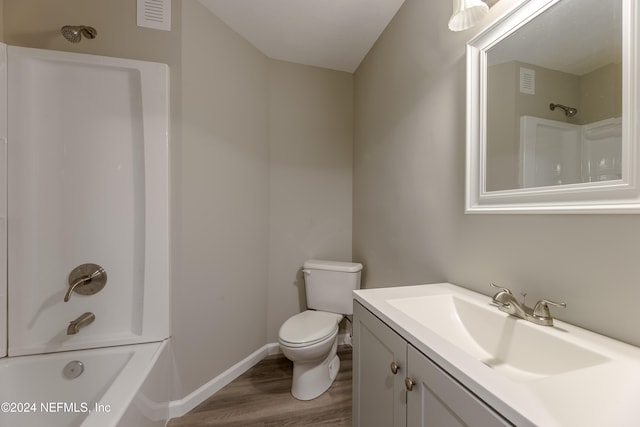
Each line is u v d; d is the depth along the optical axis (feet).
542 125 2.69
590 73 2.29
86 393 4.22
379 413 2.95
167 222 4.73
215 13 5.47
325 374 5.61
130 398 3.17
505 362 2.57
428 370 2.14
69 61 4.37
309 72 7.42
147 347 4.49
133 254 4.72
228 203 5.86
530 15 2.78
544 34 2.68
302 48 6.66
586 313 2.32
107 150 4.61
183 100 4.91
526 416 1.36
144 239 4.68
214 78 5.50
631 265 2.03
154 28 4.75
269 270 7.11
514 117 2.97
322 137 7.57
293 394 5.40
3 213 4.21
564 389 1.57
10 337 4.26
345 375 6.11
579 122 2.38
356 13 5.42
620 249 2.09
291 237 7.30
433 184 4.28
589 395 1.51
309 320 5.91
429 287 3.75
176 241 4.86
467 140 3.50
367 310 3.21
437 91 4.18
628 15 2.04
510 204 2.99
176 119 4.85
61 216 4.49
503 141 3.10
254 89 6.56
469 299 3.16
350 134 7.79
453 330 3.10
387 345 2.76
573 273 2.41
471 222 3.56
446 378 1.94
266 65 6.95
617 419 1.31
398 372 2.56
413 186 4.81
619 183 2.07
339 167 7.71
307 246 7.44
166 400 4.62
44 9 4.41
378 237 6.18
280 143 7.19
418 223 4.68
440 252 4.15
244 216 6.28
